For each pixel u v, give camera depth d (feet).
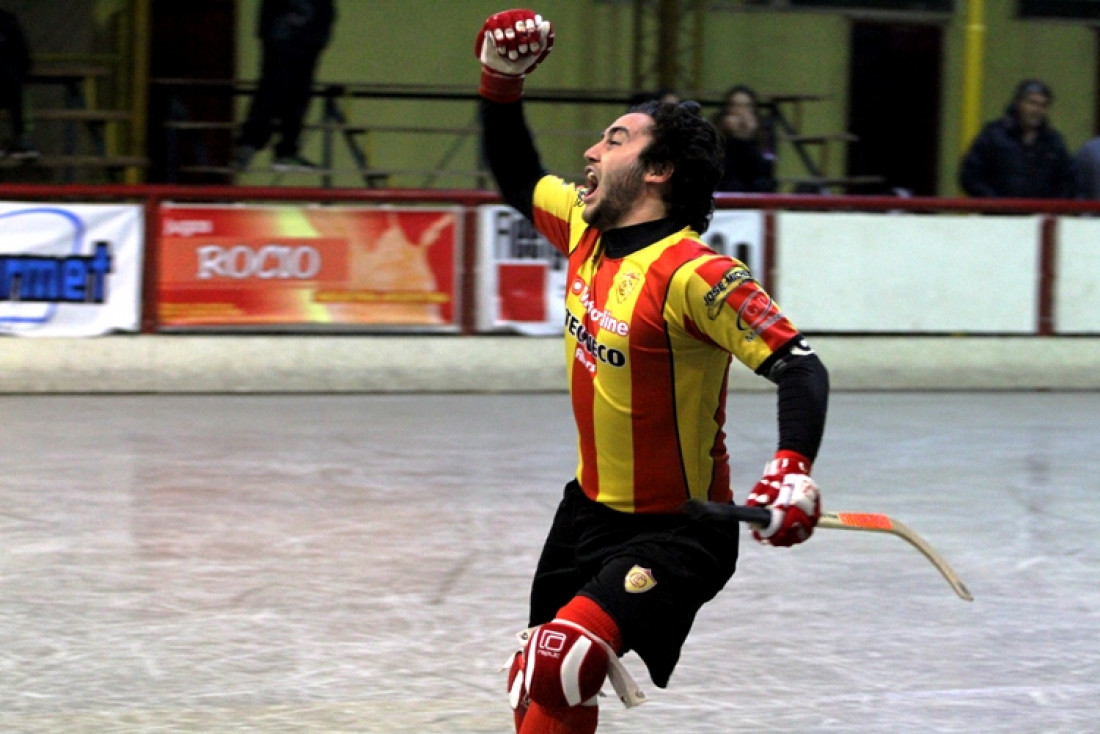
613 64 108.17
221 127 89.71
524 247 69.87
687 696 30.58
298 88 84.69
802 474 19.61
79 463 52.44
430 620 35.29
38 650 32.58
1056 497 50.55
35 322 66.28
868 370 72.64
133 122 94.58
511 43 23.67
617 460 21.84
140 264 66.74
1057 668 32.73
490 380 69.97
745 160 73.92
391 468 52.80
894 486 51.83
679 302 20.65
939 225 72.74
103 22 100.53
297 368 68.39
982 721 29.35
